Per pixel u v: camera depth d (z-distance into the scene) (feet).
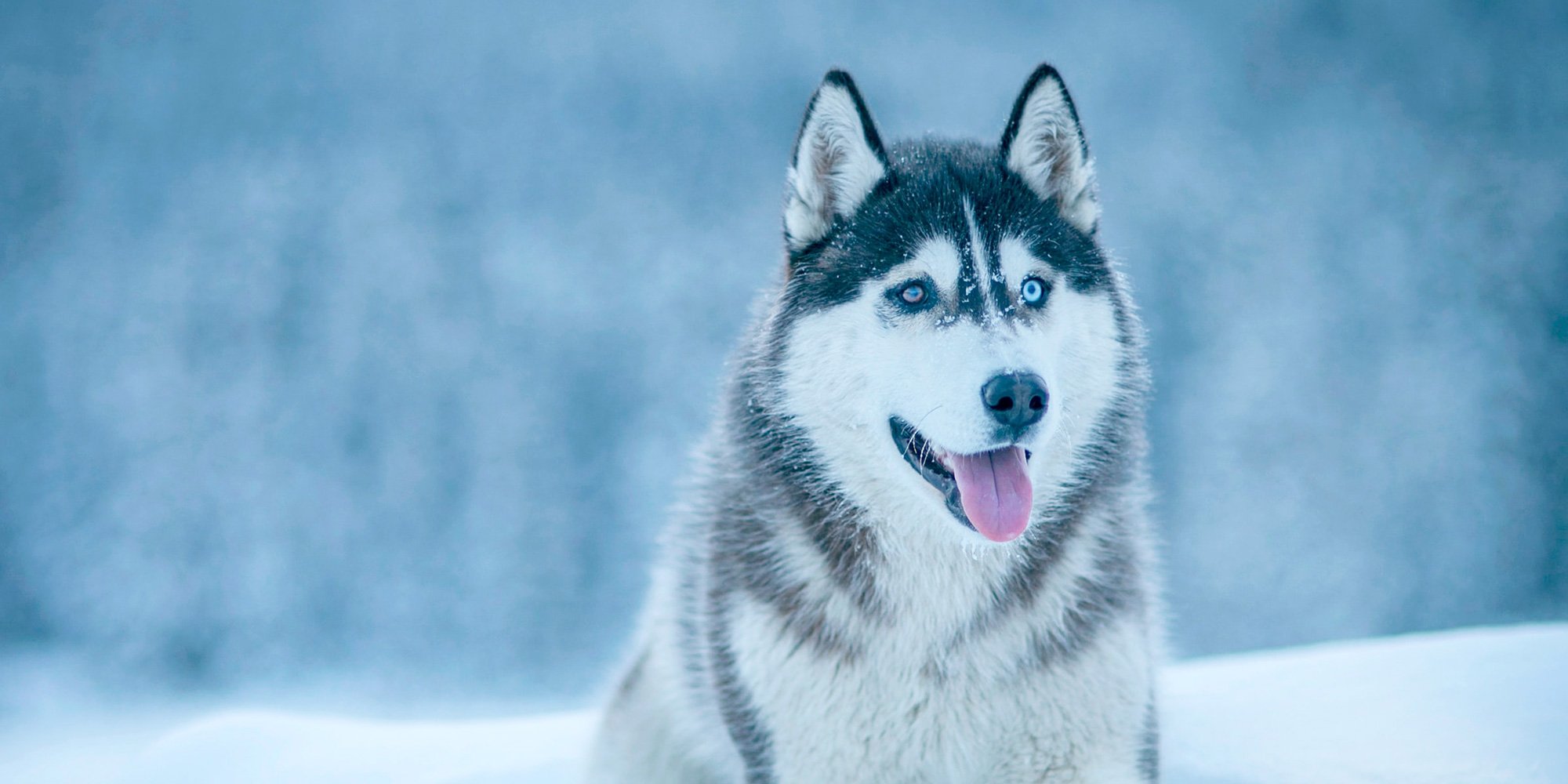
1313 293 104.01
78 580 79.41
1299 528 71.20
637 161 193.16
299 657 70.44
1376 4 227.81
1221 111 211.41
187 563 79.61
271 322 110.11
